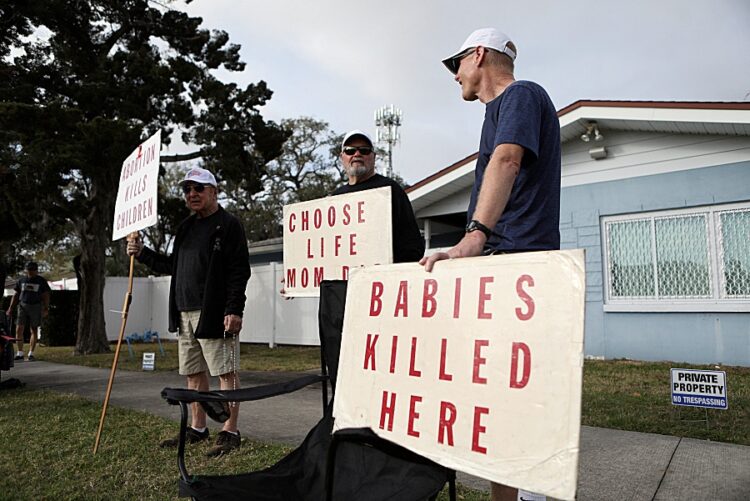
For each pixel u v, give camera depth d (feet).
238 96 46.52
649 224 27.07
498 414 4.42
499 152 5.71
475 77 6.79
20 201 35.50
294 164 112.06
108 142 35.47
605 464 10.55
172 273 13.03
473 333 4.74
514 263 4.57
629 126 26.91
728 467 10.21
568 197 29.27
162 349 39.09
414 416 5.04
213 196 12.75
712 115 23.72
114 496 9.41
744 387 18.07
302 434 13.41
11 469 10.97
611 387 18.54
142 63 40.40
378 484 6.75
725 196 24.85
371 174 11.84
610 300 27.86
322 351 8.48
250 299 45.80
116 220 14.01
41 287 36.65
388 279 5.61
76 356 37.42
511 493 5.95
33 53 39.50
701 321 25.20
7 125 34.09
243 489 6.81
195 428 12.64
